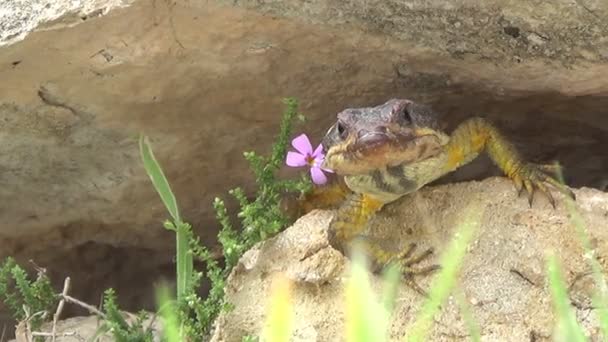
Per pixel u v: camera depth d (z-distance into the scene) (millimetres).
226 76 8500
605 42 7711
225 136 9305
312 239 8242
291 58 8375
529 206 7816
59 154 9266
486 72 8383
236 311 8195
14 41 7867
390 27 7961
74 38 7887
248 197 10070
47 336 9125
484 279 7590
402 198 8266
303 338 7902
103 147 9219
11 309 10469
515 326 7418
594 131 9492
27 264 10672
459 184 8180
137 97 8594
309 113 9102
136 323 9023
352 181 8047
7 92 8430
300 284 8109
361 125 7684
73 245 10609
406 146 7652
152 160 8219
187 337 8188
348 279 7953
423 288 7785
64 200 9930
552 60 8008
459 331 7441
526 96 8820
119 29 7852
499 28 7816
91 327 9867
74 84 8398
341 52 8312
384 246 8141
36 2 7867
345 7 7777
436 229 8055
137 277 11188
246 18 7844
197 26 7902
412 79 8656
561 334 7148
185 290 8344
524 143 9797
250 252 8438
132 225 10398
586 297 7379
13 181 9586
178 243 8359
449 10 7727
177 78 8445
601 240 7465
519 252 7590
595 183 10211
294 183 8828
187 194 9953
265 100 8875
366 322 4773
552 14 7590
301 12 7816
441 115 9297
